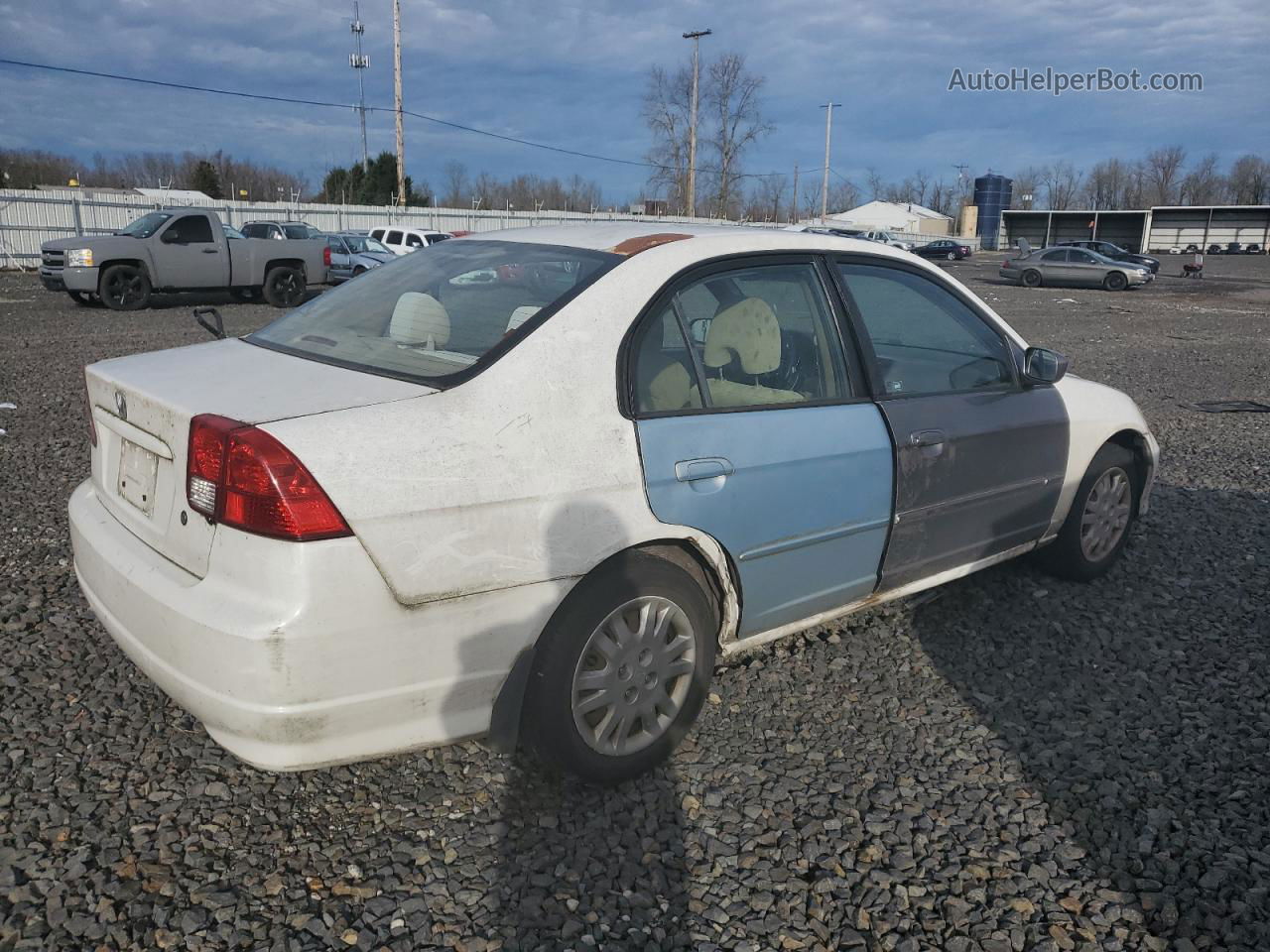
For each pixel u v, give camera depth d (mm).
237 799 2732
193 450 2379
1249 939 2373
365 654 2309
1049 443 4105
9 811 2623
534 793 2834
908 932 2363
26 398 8352
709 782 2938
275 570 2219
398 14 37188
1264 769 3119
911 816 2812
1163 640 4074
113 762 2877
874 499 3332
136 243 16859
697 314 2998
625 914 2373
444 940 2258
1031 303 24656
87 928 2227
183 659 2334
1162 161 108750
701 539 2859
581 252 3080
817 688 3562
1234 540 5383
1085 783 3010
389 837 2609
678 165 58406
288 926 2273
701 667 2980
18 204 26891
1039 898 2494
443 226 39969
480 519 2422
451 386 2531
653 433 2748
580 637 2625
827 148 65562
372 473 2293
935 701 3506
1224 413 9773
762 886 2500
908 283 3711
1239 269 51469
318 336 3066
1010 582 4645
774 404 3096
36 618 3803
